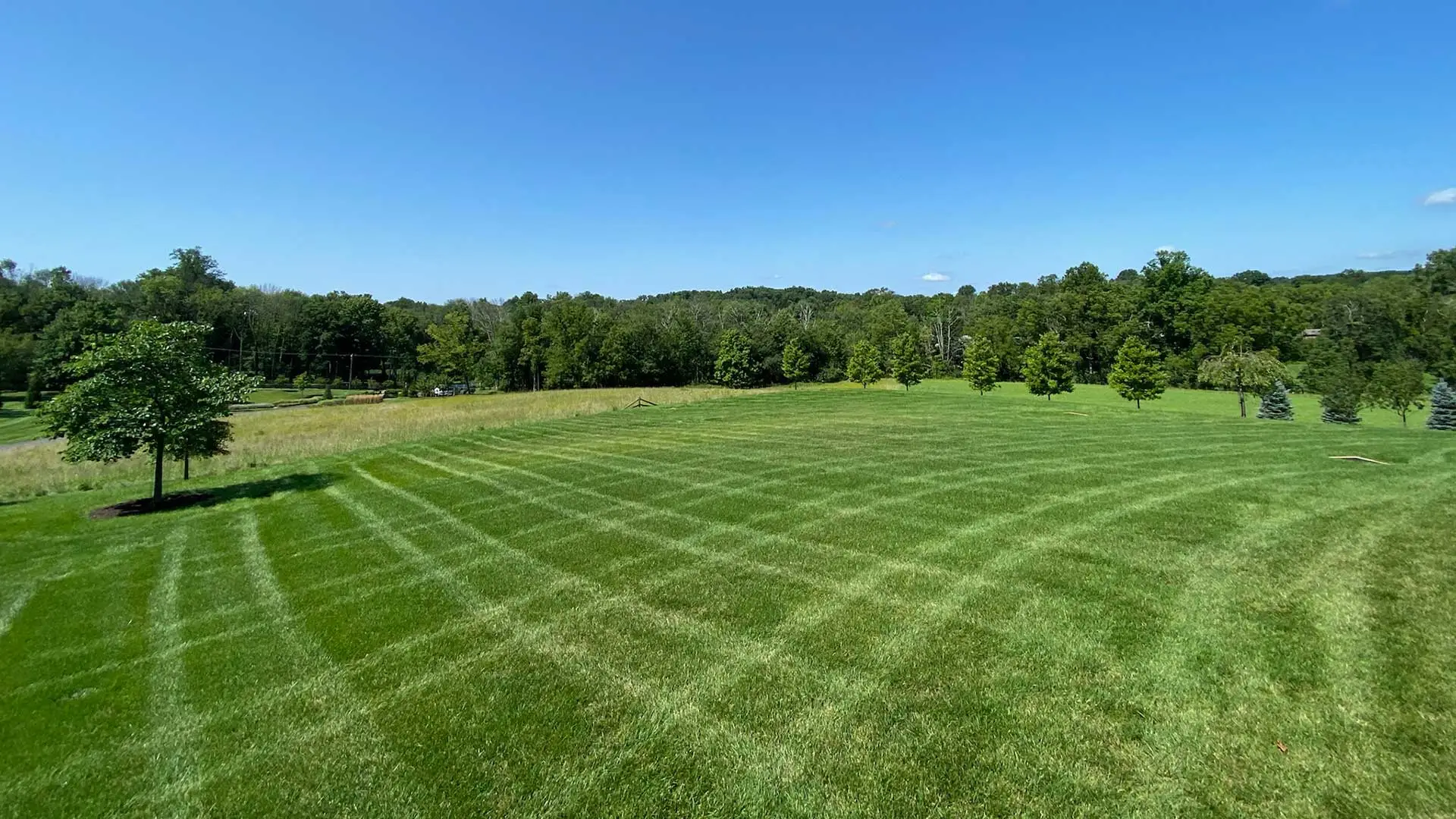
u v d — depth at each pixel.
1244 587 6.12
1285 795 3.38
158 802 3.84
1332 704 4.12
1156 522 8.36
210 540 10.10
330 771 4.06
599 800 3.65
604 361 66.25
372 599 7.11
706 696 4.71
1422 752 3.61
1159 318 62.94
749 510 10.05
